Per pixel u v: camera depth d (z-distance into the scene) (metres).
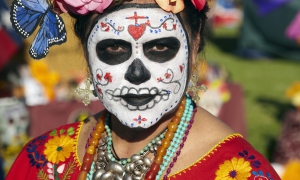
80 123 1.92
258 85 8.78
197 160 1.60
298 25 10.38
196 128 1.67
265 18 10.60
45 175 1.80
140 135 1.71
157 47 1.56
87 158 1.73
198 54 1.77
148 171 1.63
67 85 5.32
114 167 1.65
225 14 15.36
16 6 1.63
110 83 1.58
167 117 1.70
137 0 1.56
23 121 4.04
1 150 3.95
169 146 1.65
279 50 10.88
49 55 5.86
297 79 9.26
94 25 1.60
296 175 3.31
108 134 1.77
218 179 1.53
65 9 1.64
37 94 5.10
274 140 5.89
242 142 1.62
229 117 4.41
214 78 4.45
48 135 1.92
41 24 1.65
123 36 1.55
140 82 1.55
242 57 11.13
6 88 5.51
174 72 1.58
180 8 1.57
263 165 1.55
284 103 7.64
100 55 1.59
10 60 5.98
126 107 1.58
